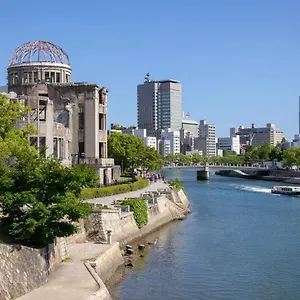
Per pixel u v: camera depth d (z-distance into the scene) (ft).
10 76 401.90
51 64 396.37
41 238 139.44
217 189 553.64
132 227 235.40
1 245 122.62
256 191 526.57
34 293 126.82
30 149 199.62
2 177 138.00
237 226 284.61
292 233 262.47
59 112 352.08
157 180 505.66
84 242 191.11
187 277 175.73
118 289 160.25
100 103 366.84
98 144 358.02
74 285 134.31
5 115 212.23
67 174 144.25
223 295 157.79
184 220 308.19
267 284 169.89
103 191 286.05
